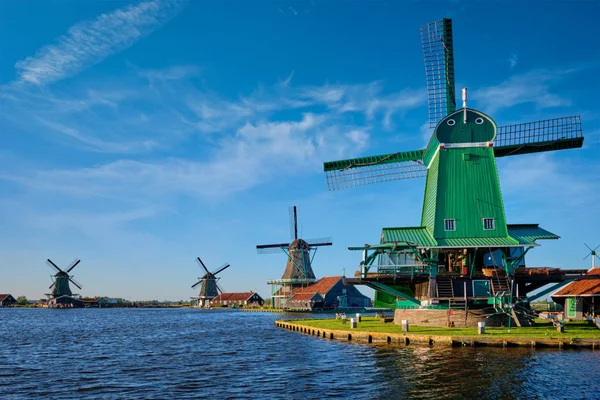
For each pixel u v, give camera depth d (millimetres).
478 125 42000
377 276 40750
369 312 113750
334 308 113062
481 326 33125
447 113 44969
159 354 35312
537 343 30406
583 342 30000
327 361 29500
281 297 128500
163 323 75812
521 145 43500
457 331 35156
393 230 41750
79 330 60875
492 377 23141
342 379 24344
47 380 25656
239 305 164250
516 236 39781
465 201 40719
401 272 40719
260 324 70000
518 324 37531
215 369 28297
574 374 23484
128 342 44469
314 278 122688
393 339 34938
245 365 29469
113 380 25484
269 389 22797
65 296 175625
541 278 39219
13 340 47031
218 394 22062
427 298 39969
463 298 38250
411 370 25203
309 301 111312
